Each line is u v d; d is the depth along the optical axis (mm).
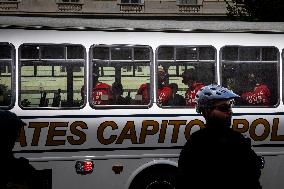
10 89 5969
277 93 6613
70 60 6121
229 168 2453
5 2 23359
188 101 6352
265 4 13219
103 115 6129
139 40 6309
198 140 2553
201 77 6426
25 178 1887
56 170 5949
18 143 5875
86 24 6199
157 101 6277
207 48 6469
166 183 6297
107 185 6070
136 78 6266
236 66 6527
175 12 24719
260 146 6480
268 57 6637
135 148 6164
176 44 6387
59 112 6023
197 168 2504
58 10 23969
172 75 6352
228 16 14672
